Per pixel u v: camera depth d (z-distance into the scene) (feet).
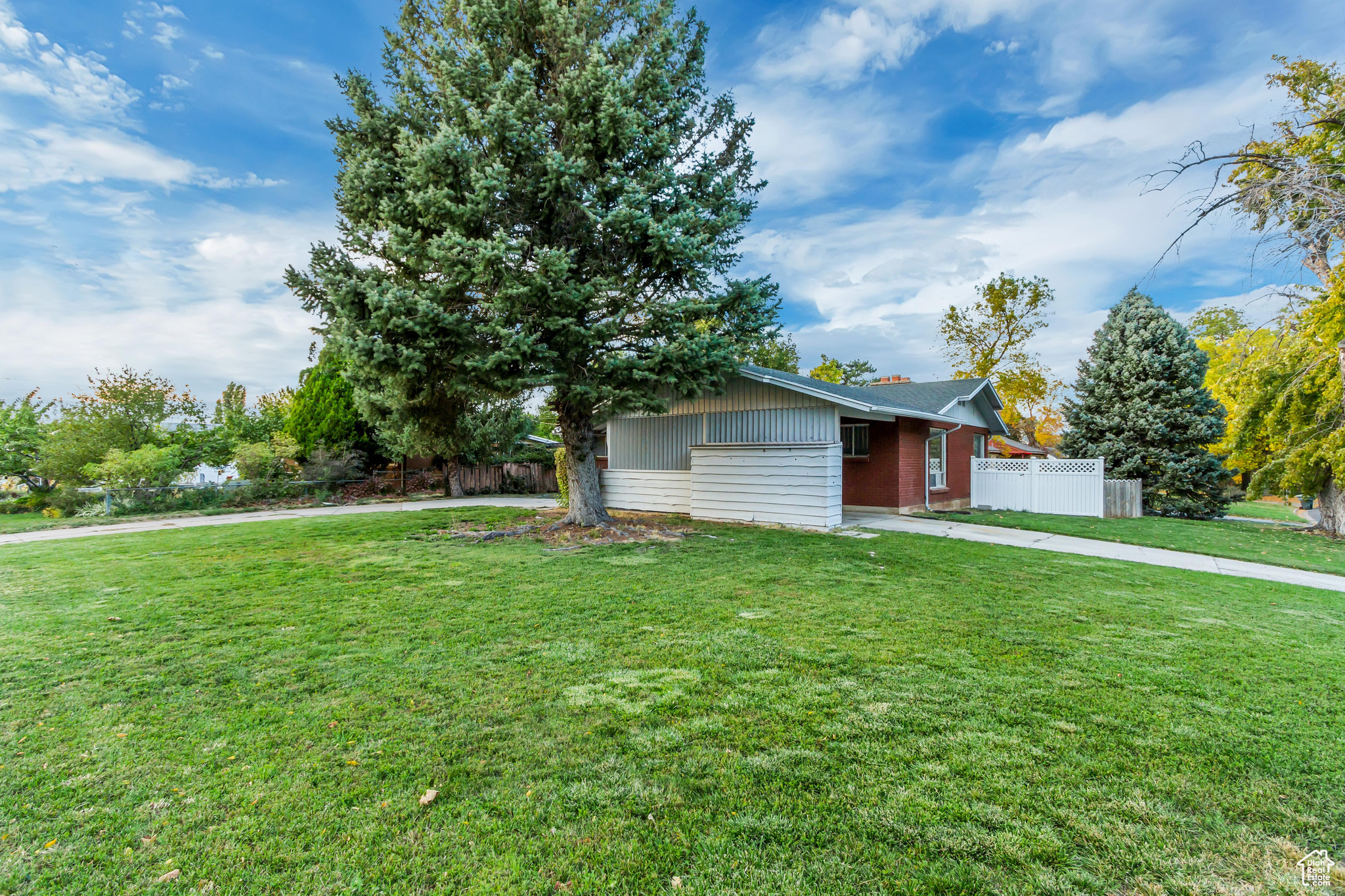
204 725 9.96
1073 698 11.09
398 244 25.71
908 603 18.11
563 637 14.66
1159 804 7.77
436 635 14.83
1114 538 34.06
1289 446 39.96
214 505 47.91
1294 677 12.23
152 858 6.70
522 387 27.37
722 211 31.32
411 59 30.58
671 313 28.32
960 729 9.84
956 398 49.39
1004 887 6.27
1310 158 14.80
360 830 7.21
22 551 27.55
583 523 33.47
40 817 7.43
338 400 59.00
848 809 7.63
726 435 42.86
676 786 8.17
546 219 28.76
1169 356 53.11
